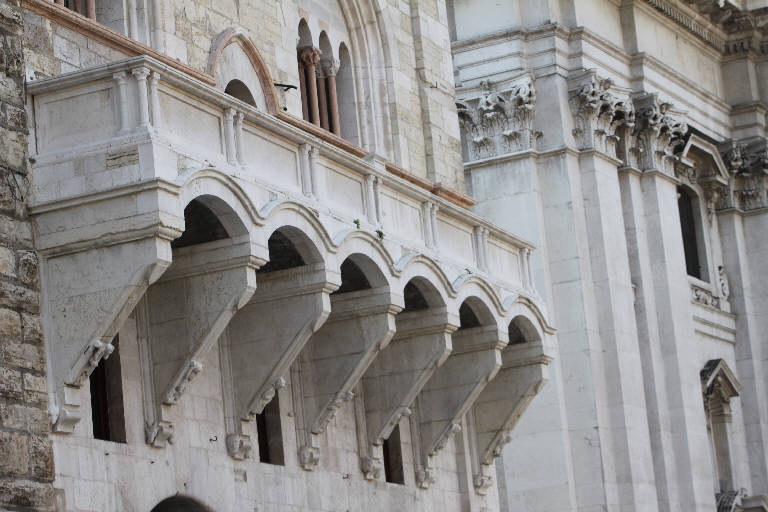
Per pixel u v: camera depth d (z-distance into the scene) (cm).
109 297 3628
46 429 3578
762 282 8644
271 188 4000
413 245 4603
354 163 4362
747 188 8675
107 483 3766
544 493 6975
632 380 7212
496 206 7288
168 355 3984
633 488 7019
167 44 4322
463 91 7406
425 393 5078
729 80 8712
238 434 4244
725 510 7981
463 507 5250
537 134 7325
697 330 8112
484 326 4959
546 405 7025
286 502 4419
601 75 7544
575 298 7138
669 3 8031
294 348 4241
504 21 7425
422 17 5600
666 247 7688
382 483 4862
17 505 3456
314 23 5169
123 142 3609
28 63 3769
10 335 3522
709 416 8175
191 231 3938
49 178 3656
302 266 4219
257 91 4681
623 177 7638
